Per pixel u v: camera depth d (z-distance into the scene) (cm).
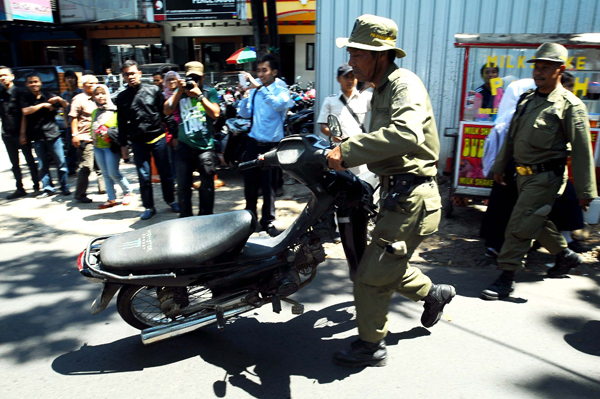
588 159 333
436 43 675
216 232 271
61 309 360
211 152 481
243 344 307
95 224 558
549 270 398
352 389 262
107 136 584
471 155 502
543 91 343
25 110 641
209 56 1978
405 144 227
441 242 479
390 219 258
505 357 289
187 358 293
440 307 304
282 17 1722
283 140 271
